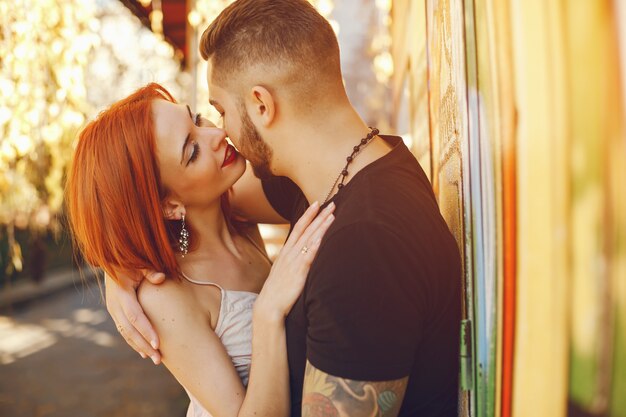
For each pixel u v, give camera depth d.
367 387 1.06
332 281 1.09
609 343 0.48
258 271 1.85
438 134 1.64
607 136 0.46
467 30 1.05
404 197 1.18
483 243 0.95
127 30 7.91
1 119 4.09
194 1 4.59
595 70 0.47
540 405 0.64
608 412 0.48
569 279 0.55
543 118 0.60
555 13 0.55
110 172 1.53
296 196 1.85
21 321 9.20
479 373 1.01
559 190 0.56
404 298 1.07
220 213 1.81
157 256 1.56
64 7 4.28
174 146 1.56
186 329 1.55
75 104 4.38
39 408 5.31
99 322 9.15
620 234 0.45
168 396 5.61
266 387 1.31
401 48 3.32
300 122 1.32
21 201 4.54
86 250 1.61
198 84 4.58
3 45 4.08
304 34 1.30
